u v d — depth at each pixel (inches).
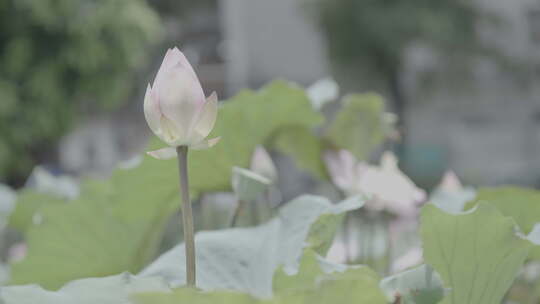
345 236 89.0
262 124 91.5
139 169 86.1
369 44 917.2
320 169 99.7
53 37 714.8
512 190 83.3
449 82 939.3
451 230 67.9
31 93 707.4
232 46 1023.0
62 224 90.5
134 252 92.6
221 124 89.0
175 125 65.3
